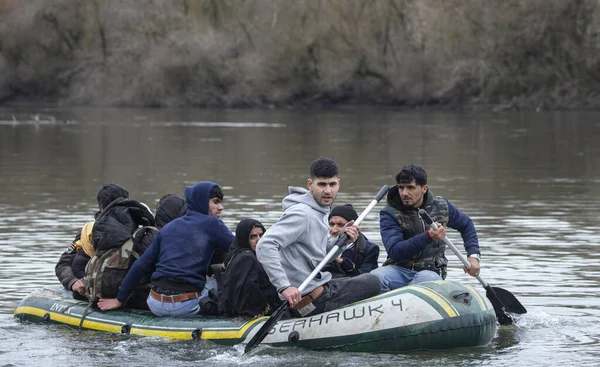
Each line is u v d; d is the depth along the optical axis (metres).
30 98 118.56
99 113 100.00
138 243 16.66
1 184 37.38
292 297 14.26
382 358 14.26
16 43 116.75
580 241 24.02
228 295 15.38
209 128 75.62
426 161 47.06
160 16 113.44
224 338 15.08
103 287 16.34
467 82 105.38
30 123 82.38
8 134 67.88
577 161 47.00
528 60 104.75
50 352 14.76
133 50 114.38
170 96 114.00
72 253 17.81
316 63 110.50
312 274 14.54
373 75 109.44
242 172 41.66
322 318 14.80
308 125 79.69
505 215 28.61
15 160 48.06
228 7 112.19
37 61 116.81
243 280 15.23
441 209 16.05
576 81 104.00
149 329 15.65
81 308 16.55
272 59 111.50
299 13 110.44
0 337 15.70
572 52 103.31
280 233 14.46
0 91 117.56
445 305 14.64
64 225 26.88
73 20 115.69
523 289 18.73
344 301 14.99
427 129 73.56
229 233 15.98
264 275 15.34
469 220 16.56
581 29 102.81
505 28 104.12
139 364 14.08
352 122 83.88
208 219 15.96
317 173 14.77
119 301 16.27
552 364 13.91
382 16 107.88
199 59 112.81
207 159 48.28
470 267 16.12
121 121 85.69
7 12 116.50
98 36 115.50
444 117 91.38
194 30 113.06
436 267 16.36
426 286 14.97
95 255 16.55
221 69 112.69
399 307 14.62
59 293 17.38
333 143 59.19
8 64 117.12
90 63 115.81
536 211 29.45
